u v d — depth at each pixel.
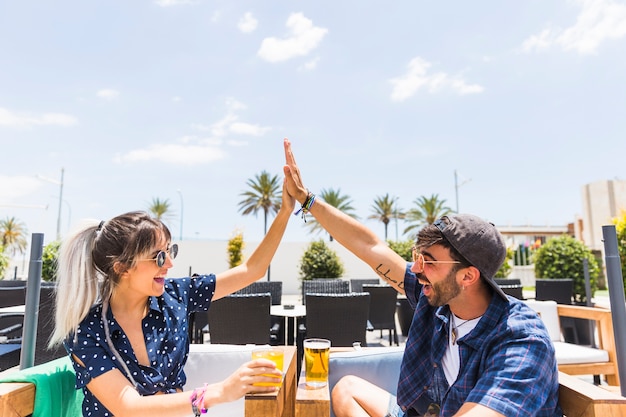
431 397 1.50
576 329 5.68
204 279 1.91
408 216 30.72
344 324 4.39
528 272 20.23
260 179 34.12
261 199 33.75
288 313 4.68
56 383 1.45
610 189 29.78
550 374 1.19
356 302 4.40
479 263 1.30
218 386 1.19
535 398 1.12
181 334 1.66
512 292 5.61
